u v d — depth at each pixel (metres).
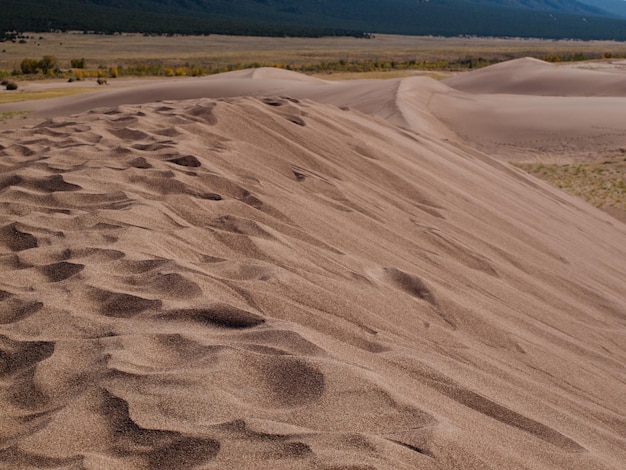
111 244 3.78
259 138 8.25
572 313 6.28
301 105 11.49
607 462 2.81
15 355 2.62
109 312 3.05
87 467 1.94
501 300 5.68
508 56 98.19
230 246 4.29
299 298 3.63
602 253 9.95
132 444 2.09
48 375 2.46
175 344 2.75
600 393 4.21
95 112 10.12
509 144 24.56
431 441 2.24
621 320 6.71
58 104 30.05
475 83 46.41
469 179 11.14
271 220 5.20
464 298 5.08
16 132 7.58
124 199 4.76
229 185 5.70
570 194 16.09
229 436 2.12
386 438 2.25
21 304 3.02
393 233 6.45
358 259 5.03
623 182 18.23
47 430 2.11
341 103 29.31
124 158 6.04
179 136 7.16
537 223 10.08
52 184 4.95
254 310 3.29
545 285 6.90
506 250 7.59
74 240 3.84
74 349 2.65
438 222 7.61
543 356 4.46
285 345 2.83
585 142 24.11
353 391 2.50
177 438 2.11
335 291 3.99
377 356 3.10
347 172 8.33
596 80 41.94
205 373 2.48
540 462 2.52
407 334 3.78
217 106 8.87
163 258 3.72
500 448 2.43
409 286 4.76
